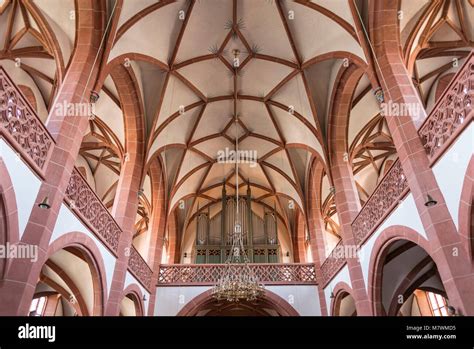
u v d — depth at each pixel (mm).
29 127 8398
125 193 14867
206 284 18094
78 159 21219
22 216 8062
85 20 11398
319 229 19172
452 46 14141
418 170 9281
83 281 13461
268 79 17312
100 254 12109
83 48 11242
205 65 16781
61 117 9977
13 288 7602
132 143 15781
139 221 25688
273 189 23172
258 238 23484
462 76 7859
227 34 15750
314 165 19344
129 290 14594
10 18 13078
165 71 15969
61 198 9266
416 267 13461
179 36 15164
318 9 13484
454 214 8211
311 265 18688
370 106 16828
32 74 16078
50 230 8758
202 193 23828
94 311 11867
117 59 12797
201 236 23562
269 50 16141
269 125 19484
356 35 12555
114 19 11672
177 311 17453
